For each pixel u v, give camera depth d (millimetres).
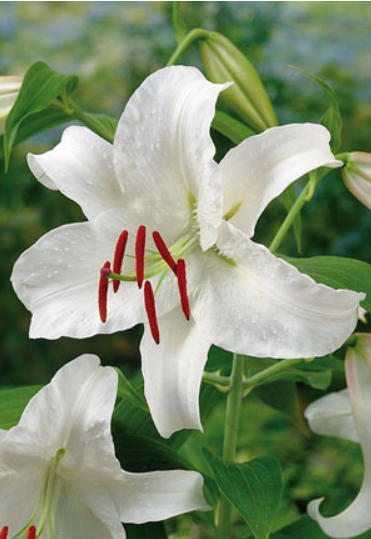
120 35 2471
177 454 696
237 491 616
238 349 581
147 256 618
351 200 2125
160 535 675
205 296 600
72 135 625
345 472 1621
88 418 611
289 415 854
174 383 600
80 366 618
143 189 611
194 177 600
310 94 2264
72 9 2518
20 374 2264
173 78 597
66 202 2301
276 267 565
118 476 623
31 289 604
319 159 574
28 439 615
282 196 739
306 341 565
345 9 2383
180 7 804
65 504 642
